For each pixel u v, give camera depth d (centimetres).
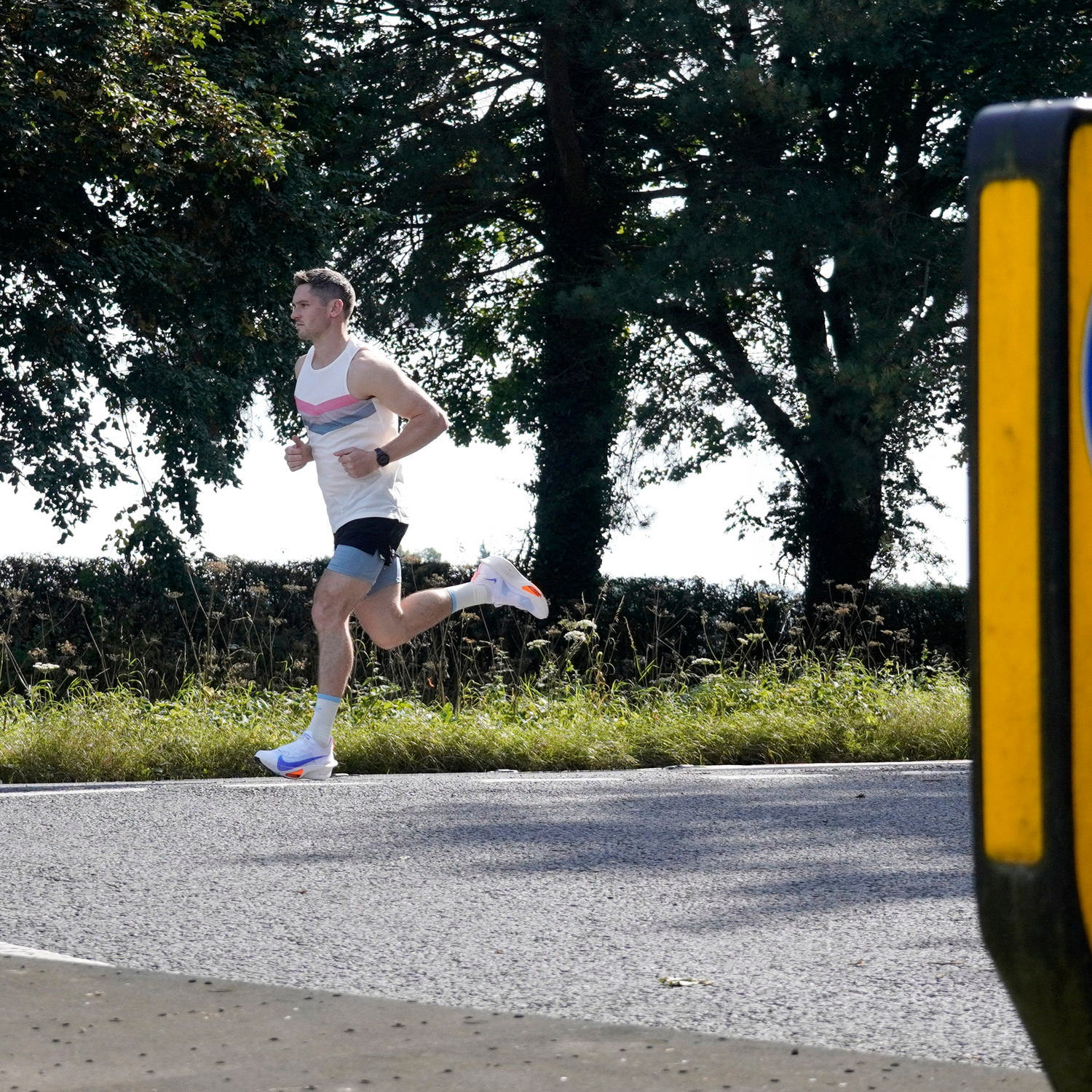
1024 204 478
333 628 2566
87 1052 989
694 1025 1085
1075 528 475
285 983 1214
